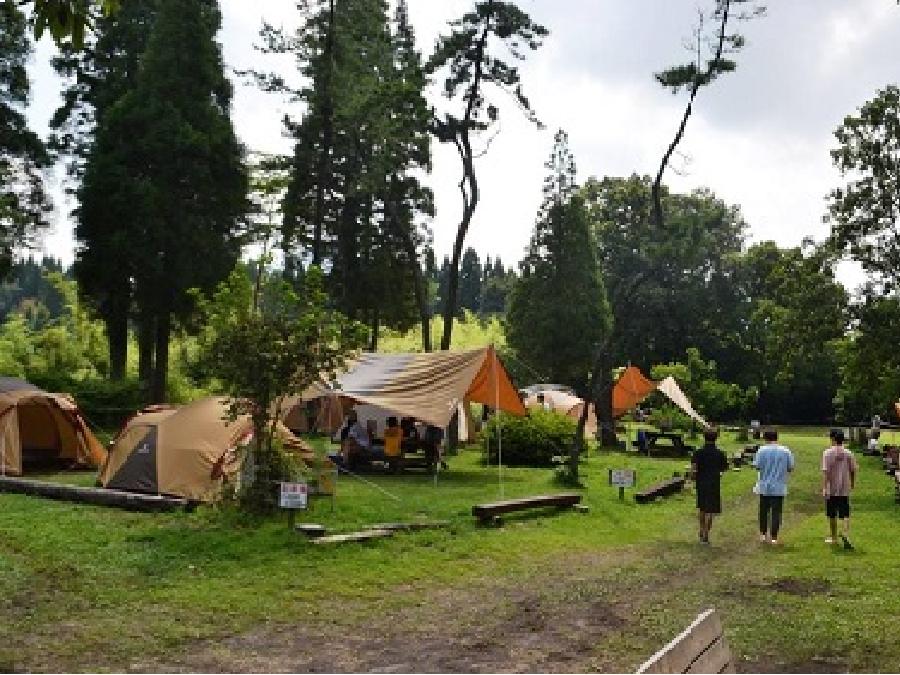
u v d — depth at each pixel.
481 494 17.30
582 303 48.75
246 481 12.93
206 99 32.91
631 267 58.22
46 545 10.67
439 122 27.97
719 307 60.50
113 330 33.06
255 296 15.13
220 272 31.75
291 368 12.72
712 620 3.96
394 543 11.62
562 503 15.48
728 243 66.69
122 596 8.62
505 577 10.33
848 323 22.77
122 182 30.56
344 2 30.69
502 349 50.53
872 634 8.10
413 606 8.86
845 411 42.69
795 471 26.58
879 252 22.33
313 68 31.22
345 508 14.18
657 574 10.84
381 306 40.03
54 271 44.25
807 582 10.47
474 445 30.64
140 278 30.86
